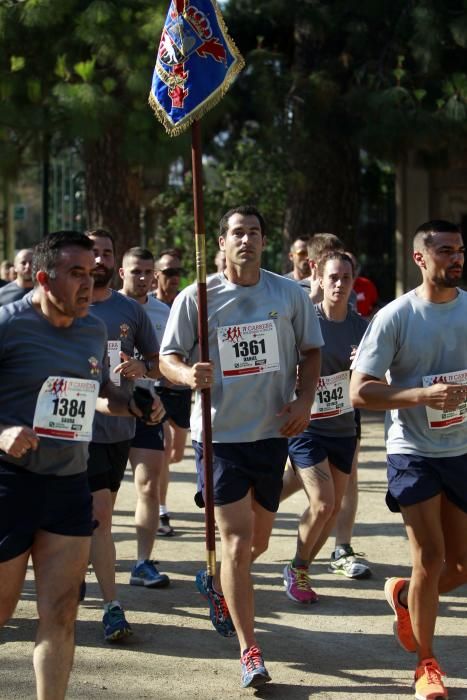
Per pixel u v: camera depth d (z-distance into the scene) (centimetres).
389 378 686
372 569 966
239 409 715
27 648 745
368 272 2855
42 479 579
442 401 627
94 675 694
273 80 2097
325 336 881
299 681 690
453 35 1967
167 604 855
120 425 811
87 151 2052
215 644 762
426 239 658
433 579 655
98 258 838
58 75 1750
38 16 1677
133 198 2059
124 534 1091
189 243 2539
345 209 2328
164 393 1136
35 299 590
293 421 717
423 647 662
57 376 582
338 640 775
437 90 2047
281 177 2336
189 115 726
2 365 582
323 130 2167
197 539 1073
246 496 709
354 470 959
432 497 656
